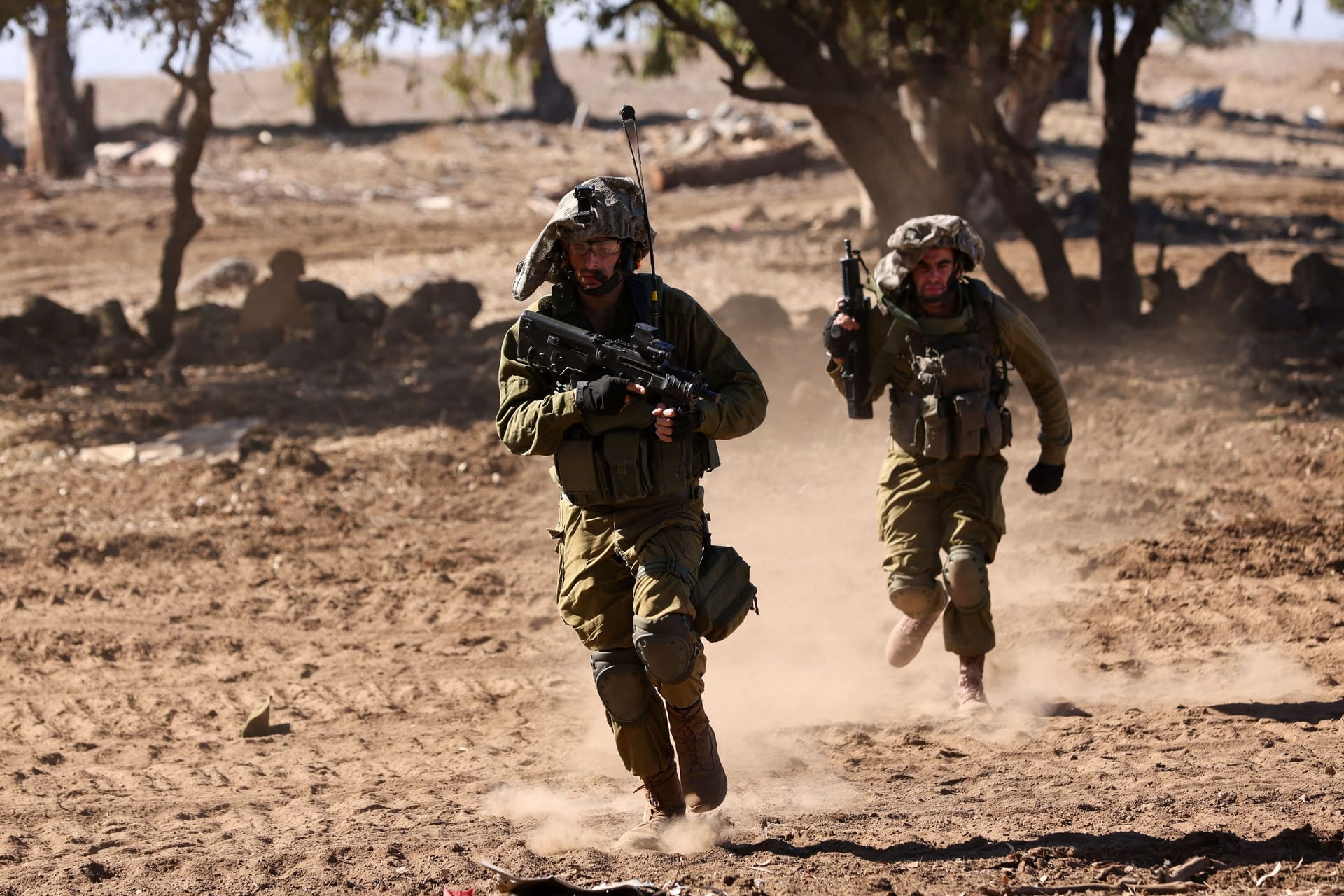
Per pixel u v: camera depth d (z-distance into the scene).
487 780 17.00
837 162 125.69
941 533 18.33
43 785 17.58
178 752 18.97
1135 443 35.62
